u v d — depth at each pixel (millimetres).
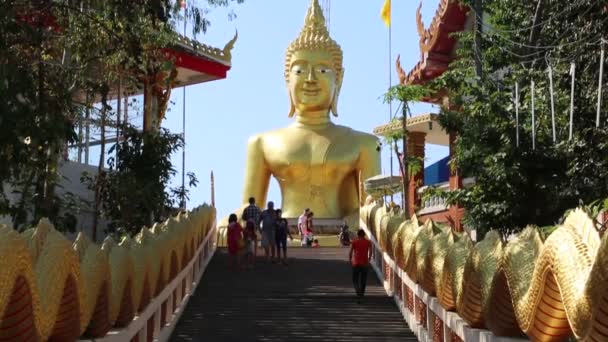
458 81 16781
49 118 13625
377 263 19719
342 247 24656
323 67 30578
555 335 6062
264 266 20516
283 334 13367
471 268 7676
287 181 30031
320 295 16516
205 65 29172
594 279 4801
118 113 22344
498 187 13898
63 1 16250
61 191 22156
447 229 10461
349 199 30312
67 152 22656
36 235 6172
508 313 6969
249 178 30141
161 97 23672
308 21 31531
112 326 8500
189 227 15484
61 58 18141
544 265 5688
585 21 15008
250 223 20609
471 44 18109
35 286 5465
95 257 7070
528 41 17156
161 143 20109
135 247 9336
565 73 14453
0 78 12406
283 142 30016
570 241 5359
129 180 18953
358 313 14984
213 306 15430
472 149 14188
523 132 13867
